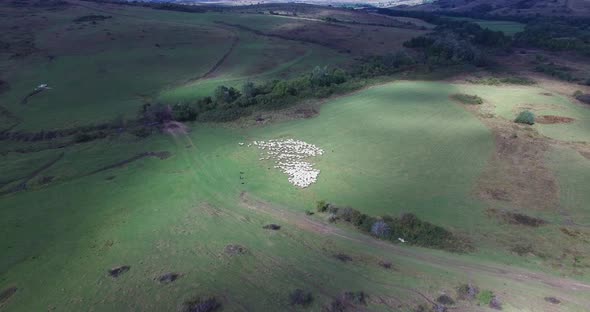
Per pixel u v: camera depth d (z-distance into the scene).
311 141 75.38
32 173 65.00
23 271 43.47
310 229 49.41
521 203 53.50
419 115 86.69
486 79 110.12
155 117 86.31
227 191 58.81
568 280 40.09
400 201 54.78
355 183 59.84
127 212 53.94
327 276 41.69
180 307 37.69
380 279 41.19
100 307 38.25
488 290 39.16
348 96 99.50
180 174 64.19
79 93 100.06
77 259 45.03
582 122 80.81
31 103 93.12
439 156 67.94
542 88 103.19
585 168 62.38
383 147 71.88
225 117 86.44
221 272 42.41
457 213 51.62
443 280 40.78
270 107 91.38
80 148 74.00
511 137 74.19
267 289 40.06
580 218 50.06
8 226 51.16
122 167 66.88
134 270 42.94
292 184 60.03
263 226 50.28
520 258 43.28
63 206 55.53
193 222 51.44
